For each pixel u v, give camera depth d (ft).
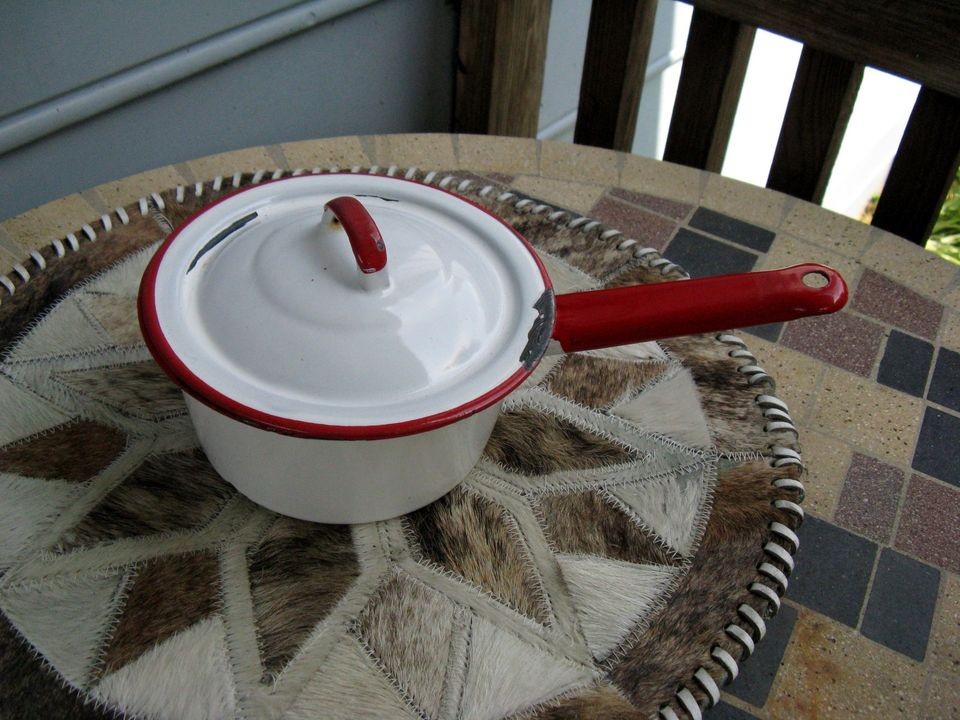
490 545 1.43
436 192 1.39
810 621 1.54
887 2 2.51
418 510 1.47
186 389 1.10
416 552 1.41
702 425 1.61
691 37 3.04
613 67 3.35
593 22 3.30
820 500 1.73
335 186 1.39
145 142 3.03
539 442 1.58
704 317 1.21
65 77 2.66
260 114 3.32
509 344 1.18
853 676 1.47
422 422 1.08
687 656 1.29
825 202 6.85
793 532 1.45
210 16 2.88
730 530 1.45
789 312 1.20
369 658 1.27
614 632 1.32
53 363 1.63
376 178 1.41
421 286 1.16
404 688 1.24
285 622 1.31
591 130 3.61
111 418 1.56
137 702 1.20
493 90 3.63
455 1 3.75
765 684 1.46
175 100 3.01
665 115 5.56
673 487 1.51
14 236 2.05
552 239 1.98
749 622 1.32
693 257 2.24
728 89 3.11
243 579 1.36
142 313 1.17
